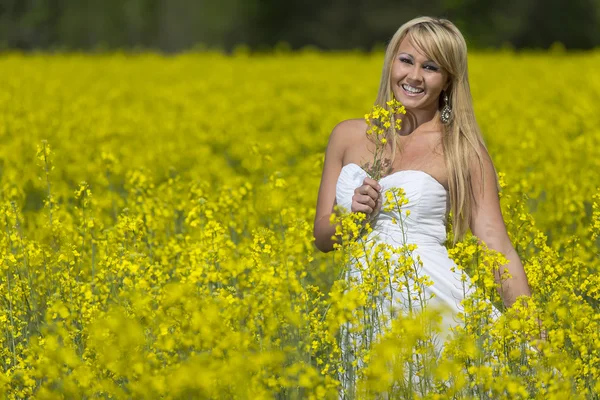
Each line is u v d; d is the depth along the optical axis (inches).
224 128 745.0
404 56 283.7
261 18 2935.5
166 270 311.0
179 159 599.8
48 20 2768.2
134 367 203.6
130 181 387.2
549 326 232.1
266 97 984.3
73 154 595.8
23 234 350.0
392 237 277.9
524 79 1147.3
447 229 295.9
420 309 264.1
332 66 1391.5
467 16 2731.3
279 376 227.8
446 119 286.8
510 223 327.9
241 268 255.9
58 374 218.7
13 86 1016.9
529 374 229.3
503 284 272.8
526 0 2733.8
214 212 359.9
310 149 690.2
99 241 327.9
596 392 229.6
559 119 762.8
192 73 1277.1
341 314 219.5
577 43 2792.8
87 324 258.2
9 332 268.4
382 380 198.2
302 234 273.7
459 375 206.1
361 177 289.9
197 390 197.0
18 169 527.8
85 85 1111.0
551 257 287.9
